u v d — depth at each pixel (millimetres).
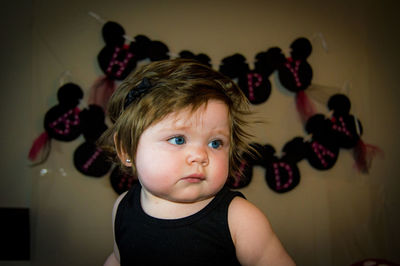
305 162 1066
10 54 942
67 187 938
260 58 1029
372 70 1144
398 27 1174
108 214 954
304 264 1038
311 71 1041
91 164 917
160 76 474
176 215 473
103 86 948
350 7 1156
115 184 933
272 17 1099
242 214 460
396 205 1106
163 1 1039
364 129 1114
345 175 1089
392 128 1136
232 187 981
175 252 454
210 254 450
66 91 917
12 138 929
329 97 1088
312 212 1057
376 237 1078
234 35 1066
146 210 507
